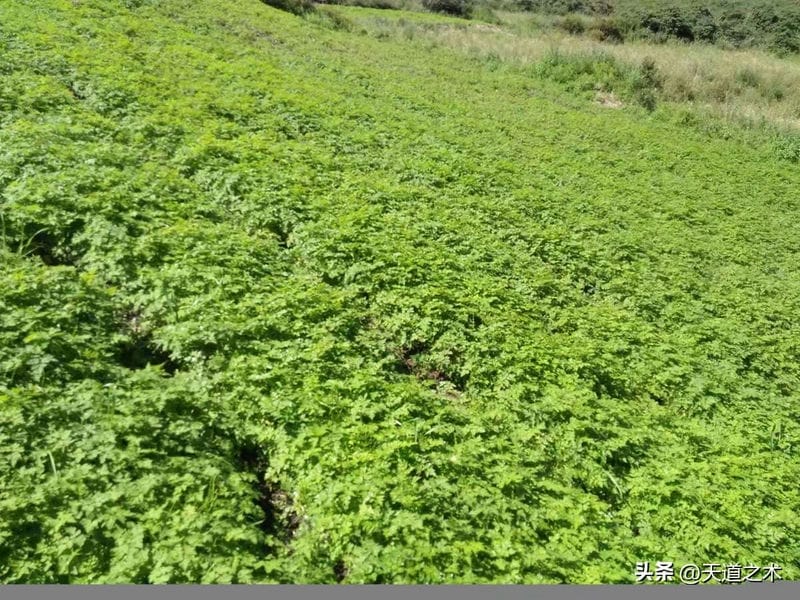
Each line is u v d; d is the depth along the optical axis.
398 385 8.21
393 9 51.25
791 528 7.62
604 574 6.41
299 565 5.97
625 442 8.37
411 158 17.30
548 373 9.41
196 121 15.05
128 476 6.17
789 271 17.19
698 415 9.98
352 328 9.45
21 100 12.92
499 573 6.14
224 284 9.34
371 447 7.15
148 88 15.91
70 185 10.23
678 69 35.56
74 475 6.00
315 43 29.14
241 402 7.61
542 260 13.91
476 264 12.25
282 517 6.75
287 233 11.88
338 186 14.03
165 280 9.04
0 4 18.94
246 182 12.66
